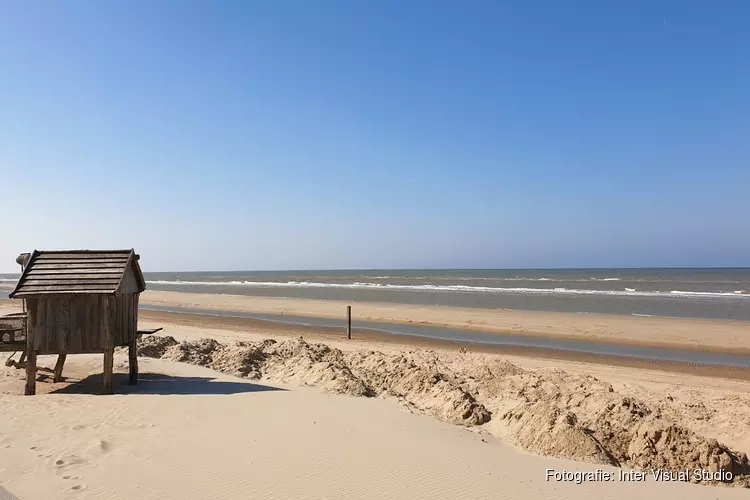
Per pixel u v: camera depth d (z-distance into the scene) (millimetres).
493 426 8633
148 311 34281
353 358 14320
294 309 33594
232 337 19891
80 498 5195
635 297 40781
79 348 10008
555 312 30125
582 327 24250
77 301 10031
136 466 6074
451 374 12539
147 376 11906
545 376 12344
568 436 7316
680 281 70250
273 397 9531
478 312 30281
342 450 6672
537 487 5758
